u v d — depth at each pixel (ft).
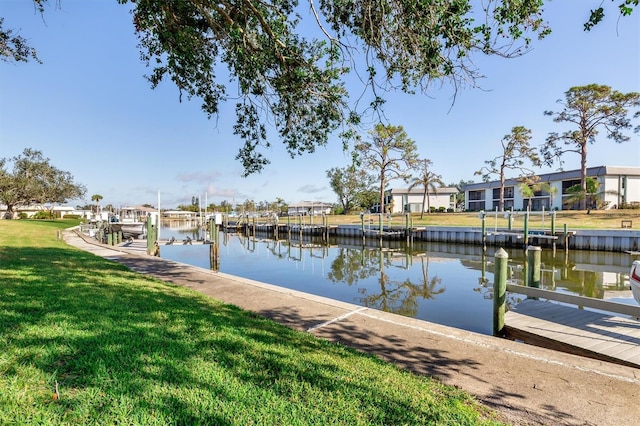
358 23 16.93
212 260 53.57
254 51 19.19
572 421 9.57
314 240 127.54
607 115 109.09
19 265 28.09
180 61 22.62
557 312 22.43
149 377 9.64
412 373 12.16
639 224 87.66
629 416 9.89
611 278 49.01
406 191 199.52
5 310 14.56
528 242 79.71
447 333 16.87
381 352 14.42
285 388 9.94
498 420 9.38
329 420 8.48
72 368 9.84
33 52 29.32
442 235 95.76
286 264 66.08
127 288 22.03
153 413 8.02
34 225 106.63
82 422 7.47
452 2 13.61
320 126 23.98
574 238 74.90
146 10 19.24
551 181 146.61
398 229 107.65
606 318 21.25
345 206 216.13
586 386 11.67
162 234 150.10
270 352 12.70
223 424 7.98
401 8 14.80
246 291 25.90
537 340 18.70
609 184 128.26
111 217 123.54
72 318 14.10
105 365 10.03
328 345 14.53
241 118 26.45
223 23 19.98
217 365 10.99
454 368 12.93
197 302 20.45
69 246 55.47
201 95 25.61
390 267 60.23
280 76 20.53
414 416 8.89
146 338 12.58
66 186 162.81
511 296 37.47
